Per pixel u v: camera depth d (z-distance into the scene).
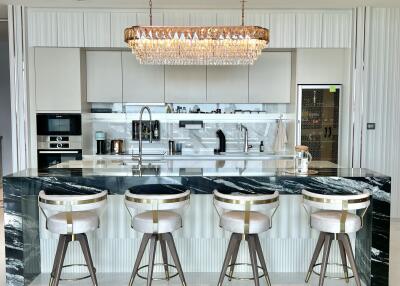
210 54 4.21
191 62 4.47
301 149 3.58
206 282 3.48
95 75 5.92
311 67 5.61
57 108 5.47
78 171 3.55
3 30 6.89
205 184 3.30
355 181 3.32
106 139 6.23
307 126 5.69
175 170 3.62
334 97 5.66
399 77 5.55
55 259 3.10
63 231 2.95
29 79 5.45
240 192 3.31
